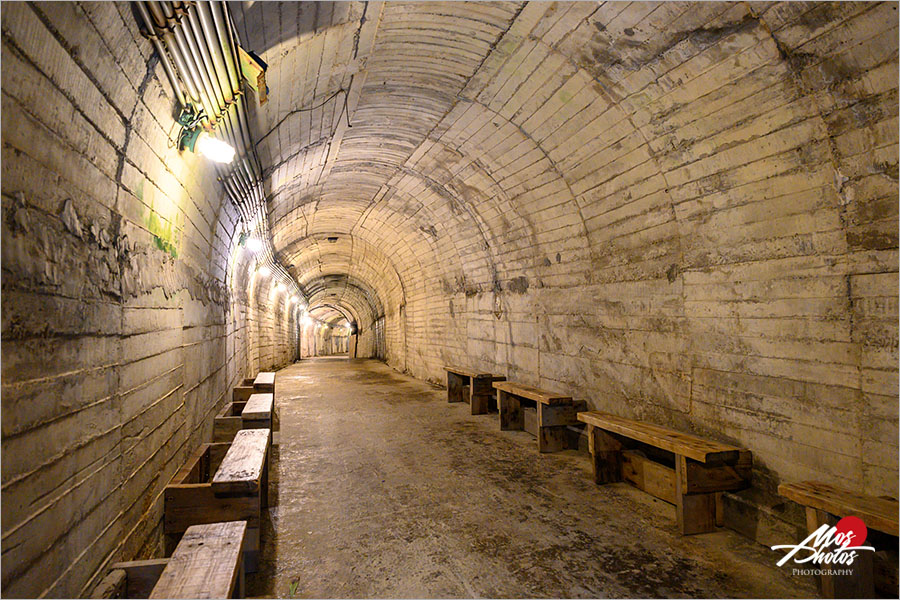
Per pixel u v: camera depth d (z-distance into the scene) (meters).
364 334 25.62
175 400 3.12
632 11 3.18
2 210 1.20
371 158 7.30
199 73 2.38
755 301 3.43
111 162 1.98
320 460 5.14
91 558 1.76
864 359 2.74
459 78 4.62
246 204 5.68
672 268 4.21
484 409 7.66
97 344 1.84
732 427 3.62
